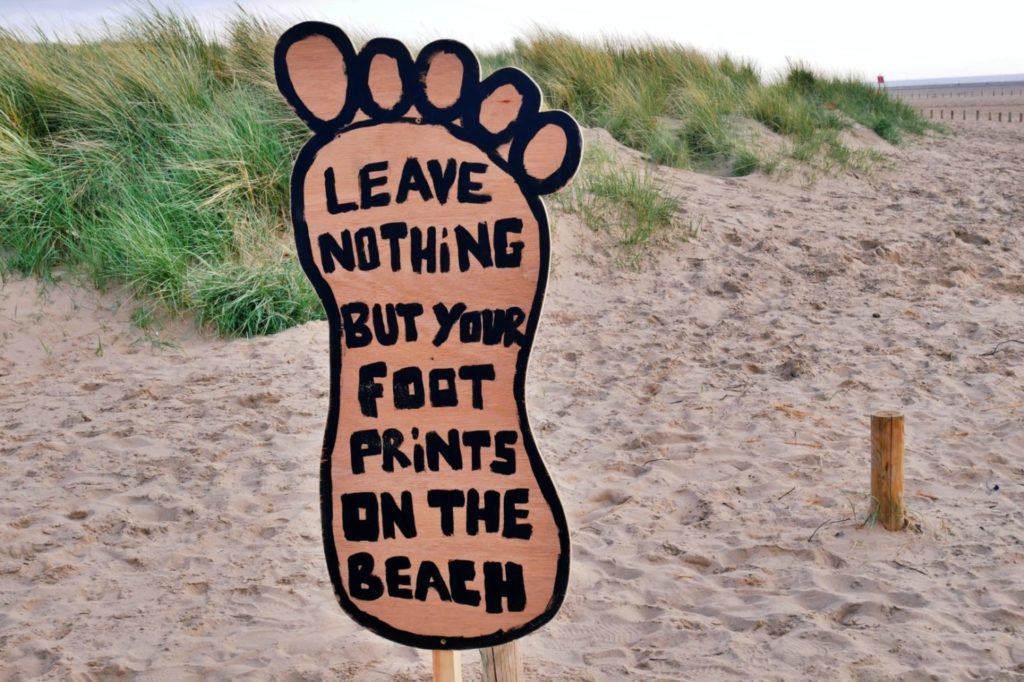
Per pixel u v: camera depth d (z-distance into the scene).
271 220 8.18
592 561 4.15
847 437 5.39
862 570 3.98
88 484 4.93
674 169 11.72
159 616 3.77
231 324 7.13
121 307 7.29
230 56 10.09
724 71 17.00
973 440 5.31
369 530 2.32
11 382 6.36
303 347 6.88
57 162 8.20
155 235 7.52
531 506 2.27
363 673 3.35
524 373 2.24
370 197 2.24
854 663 3.32
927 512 4.47
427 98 2.20
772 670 3.31
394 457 2.30
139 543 4.36
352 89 2.21
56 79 8.73
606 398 6.11
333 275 2.27
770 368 6.60
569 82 13.12
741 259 9.09
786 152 13.12
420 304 2.25
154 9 10.24
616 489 4.86
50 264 7.62
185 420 5.72
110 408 5.90
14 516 4.58
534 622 2.29
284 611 3.80
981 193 12.66
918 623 3.56
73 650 3.54
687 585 3.92
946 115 42.84
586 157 10.49
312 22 2.19
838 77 21.00
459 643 2.32
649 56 15.13
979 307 7.90
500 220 2.21
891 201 11.88
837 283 8.60
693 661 3.38
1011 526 4.31
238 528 4.47
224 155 8.30
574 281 8.45
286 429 5.60
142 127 8.62
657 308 7.98
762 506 4.61
